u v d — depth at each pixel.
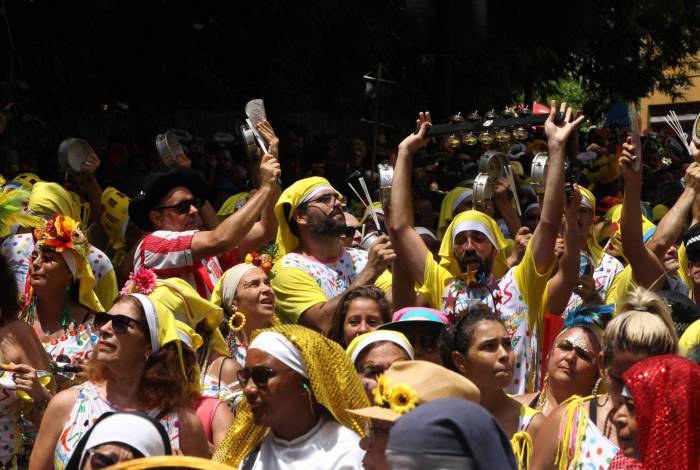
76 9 11.99
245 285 7.00
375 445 4.26
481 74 17.48
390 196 7.34
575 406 4.99
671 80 23.20
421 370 4.23
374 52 15.62
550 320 6.70
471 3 10.80
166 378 5.47
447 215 9.34
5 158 10.88
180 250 7.10
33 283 6.72
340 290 7.95
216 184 11.66
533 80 18.61
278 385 4.80
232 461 4.95
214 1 13.95
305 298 7.66
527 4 17.67
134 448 4.34
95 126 12.41
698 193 7.93
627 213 7.24
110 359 5.43
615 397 4.70
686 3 20.72
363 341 5.60
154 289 6.26
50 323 6.80
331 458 4.77
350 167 13.80
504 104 18.19
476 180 7.51
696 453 3.87
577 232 6.88
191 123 13.62
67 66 12.23
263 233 8.07
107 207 8.54
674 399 3.89
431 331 6.23
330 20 14.96
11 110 11.08
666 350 4.62
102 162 11.22
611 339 4.70
